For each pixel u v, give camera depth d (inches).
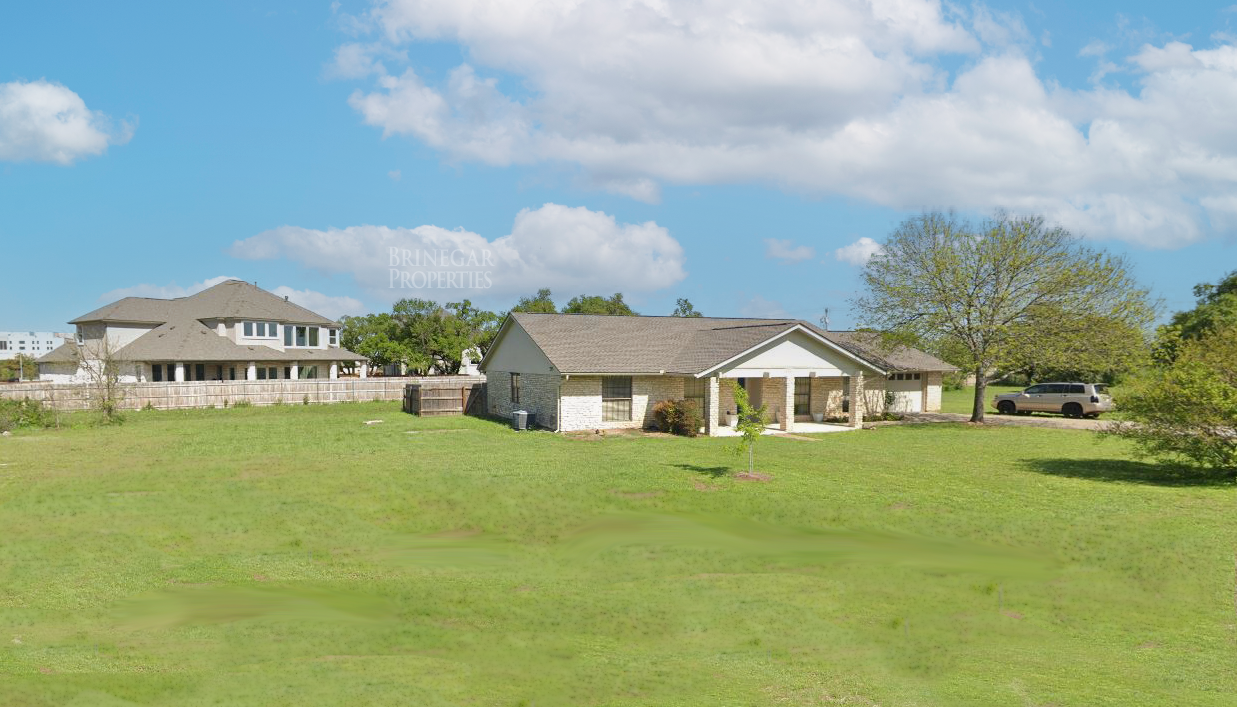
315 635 336.5
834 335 1636.3
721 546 490.3
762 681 285.9
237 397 1705.2
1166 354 1101.1
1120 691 273.9
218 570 437.1
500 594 394.6
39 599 386.0
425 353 2583.7
